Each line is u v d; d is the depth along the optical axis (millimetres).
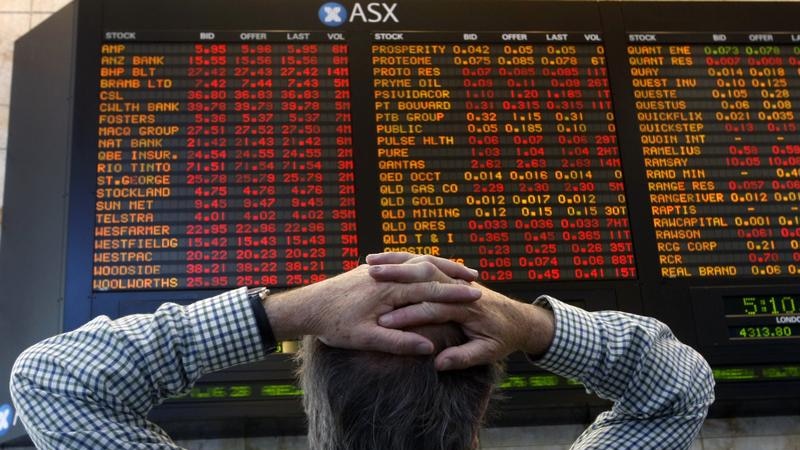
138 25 2752
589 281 2658
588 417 2699
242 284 2535
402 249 2617
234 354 896
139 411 894
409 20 2877
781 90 2973
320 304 862
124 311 2463
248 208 2605
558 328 978
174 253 2537
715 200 2793
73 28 2752
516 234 2678
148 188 2588
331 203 2641
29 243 2617
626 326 1012
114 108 2662
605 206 2740
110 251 2516
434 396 826
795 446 2838
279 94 2738
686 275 2699
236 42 2773
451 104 2797
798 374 2648
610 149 2807
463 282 893
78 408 841
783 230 2789
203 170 2627
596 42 2932
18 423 2445
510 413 2617
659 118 2867
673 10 3016
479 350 844
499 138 2775
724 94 2932
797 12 3078
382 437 819
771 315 2689
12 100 2850
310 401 878
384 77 2803
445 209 2676
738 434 2840
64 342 879
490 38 2887
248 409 2436
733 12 3041
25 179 2711
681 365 1009
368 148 2709
